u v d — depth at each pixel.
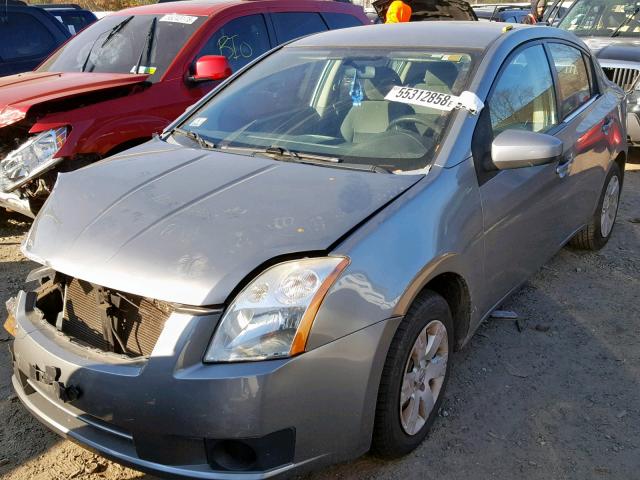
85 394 2.38
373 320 2.41
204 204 2.68
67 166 4.82
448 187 2.89
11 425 3.10
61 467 2.82
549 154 3.02
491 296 3.37
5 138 5.17
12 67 7.80
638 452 2.91
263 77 3.95
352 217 2.57
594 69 4.96
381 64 3.61
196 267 2.34
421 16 8.05
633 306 4.30
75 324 2.70
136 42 5.93
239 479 2.28
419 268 2.59
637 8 8.88
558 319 4.11
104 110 5.03
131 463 2.37
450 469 2.79
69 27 11.26
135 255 2.44
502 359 3.65
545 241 3.97
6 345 3.77
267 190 2.78
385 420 2.60
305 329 2.27
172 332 2.27
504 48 3.58
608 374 3.52
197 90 5.66
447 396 3.30
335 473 2.76
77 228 2.68
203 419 2.22
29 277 2.91
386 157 3.07
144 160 3.29
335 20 7.15
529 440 2.99
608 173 4.93
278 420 2.26
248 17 6.25
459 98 3.23
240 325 2.26
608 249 5.27
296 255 2.38
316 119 3.48
